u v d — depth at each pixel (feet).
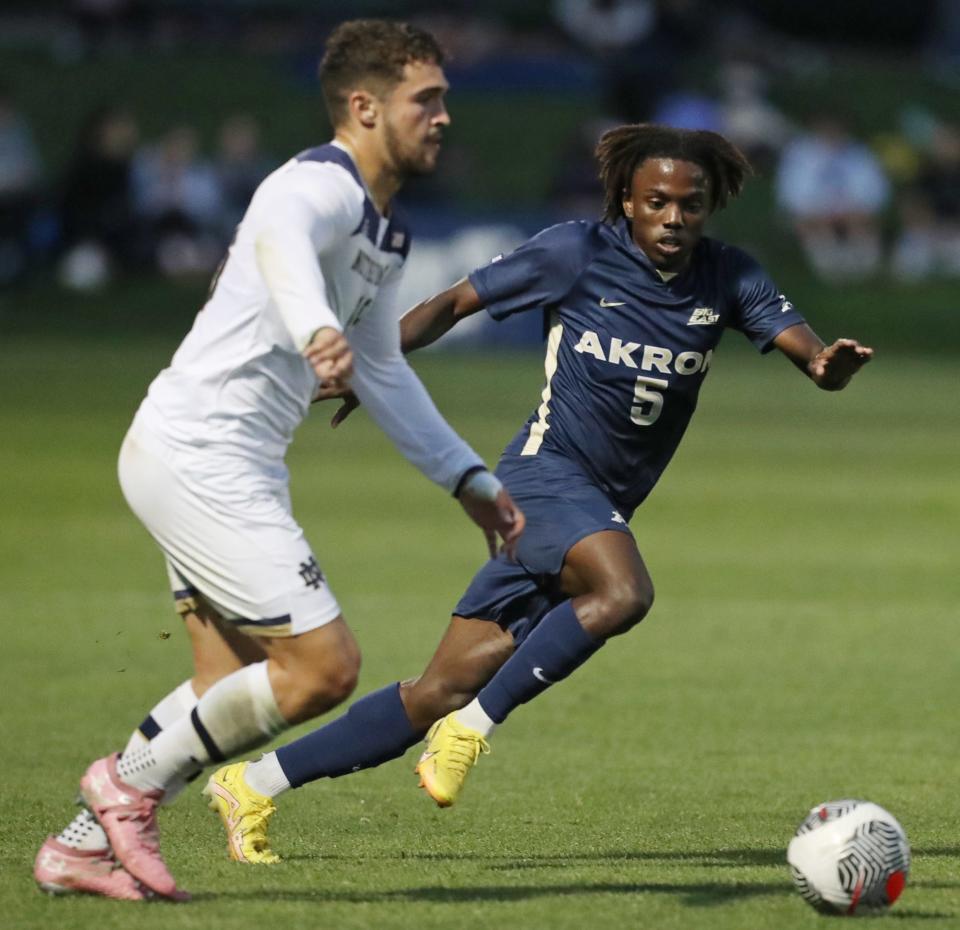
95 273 335.88
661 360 72.79
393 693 68.59
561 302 74.02
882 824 57.88
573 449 73.61
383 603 134.82
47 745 90.07
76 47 435.53
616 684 109.81
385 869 64.69
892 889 57.36
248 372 57.11
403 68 57.57
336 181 56.54
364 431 260.01
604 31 411.75
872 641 124.47
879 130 429.38
